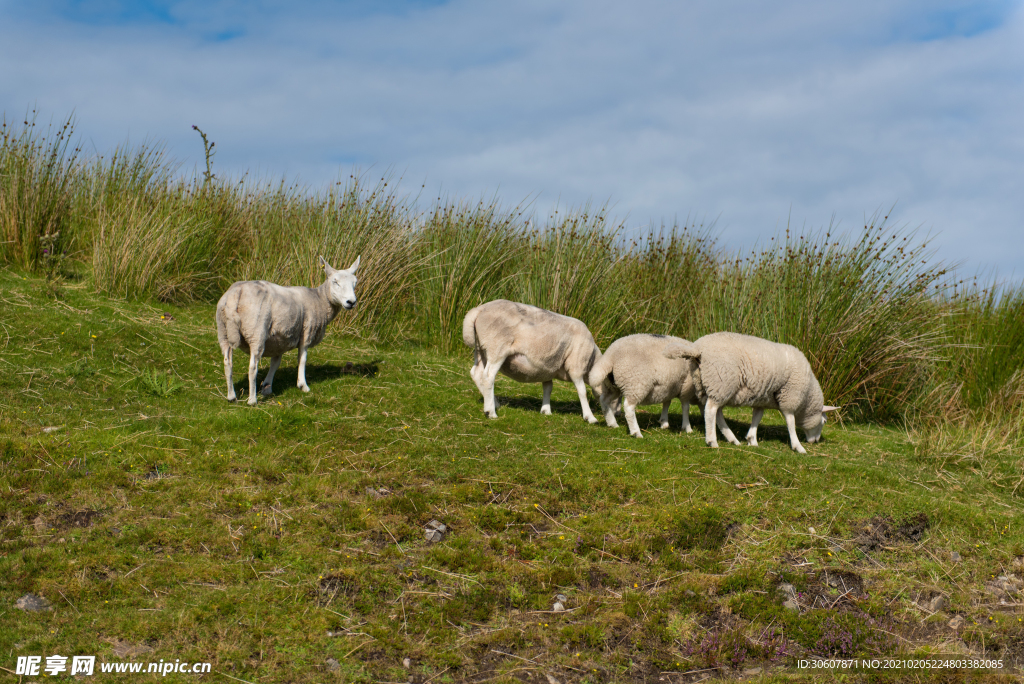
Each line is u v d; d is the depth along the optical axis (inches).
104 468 213.5
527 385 374.9
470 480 227.9
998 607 188.1
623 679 157.8
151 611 159.6
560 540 201.0
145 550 180.4
